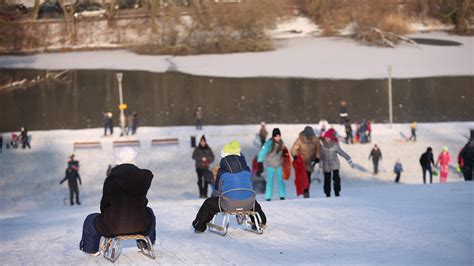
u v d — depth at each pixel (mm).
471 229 18688
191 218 23734
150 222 15398
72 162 51031
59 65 132750
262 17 140125
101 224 15258
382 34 140250
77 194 51500
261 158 29766
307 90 104438
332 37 148375
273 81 112188
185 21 145875
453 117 83375
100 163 65312
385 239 17469
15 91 113562
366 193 32406
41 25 149625
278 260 14938
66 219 26891
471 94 98062
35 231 22797
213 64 128875
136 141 71750
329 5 152625
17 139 72562
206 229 19875
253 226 19125
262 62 128625
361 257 15039
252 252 16062
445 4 151875
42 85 117188
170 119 86875
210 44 140875
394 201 26672
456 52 132250
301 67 123500
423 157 51031
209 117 87625
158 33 145375
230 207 18453
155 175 60375
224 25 141000
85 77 121312
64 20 151375
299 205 25766
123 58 137375
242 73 120125
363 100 96250
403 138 72062
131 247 17562
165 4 149500
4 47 145625
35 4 149875
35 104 102062
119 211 15062
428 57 128500
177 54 140000
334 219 21422
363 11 149500
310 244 17047
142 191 15141
